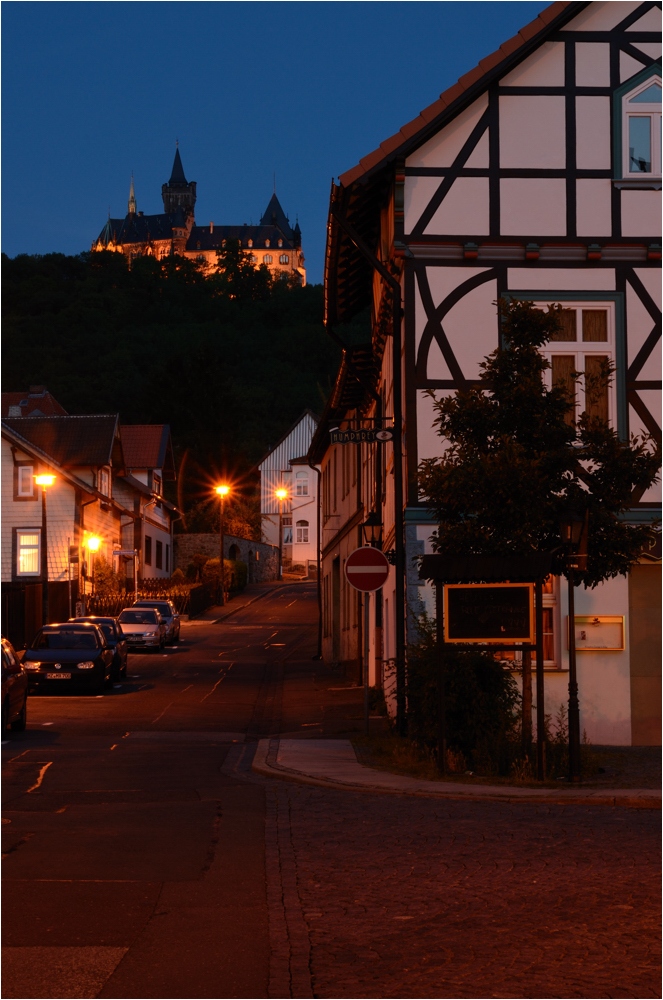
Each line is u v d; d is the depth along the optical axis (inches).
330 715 1002.7
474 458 619.8
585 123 820.6
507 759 644.7
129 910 335.6
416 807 530.6
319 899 349.7
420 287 810.2
